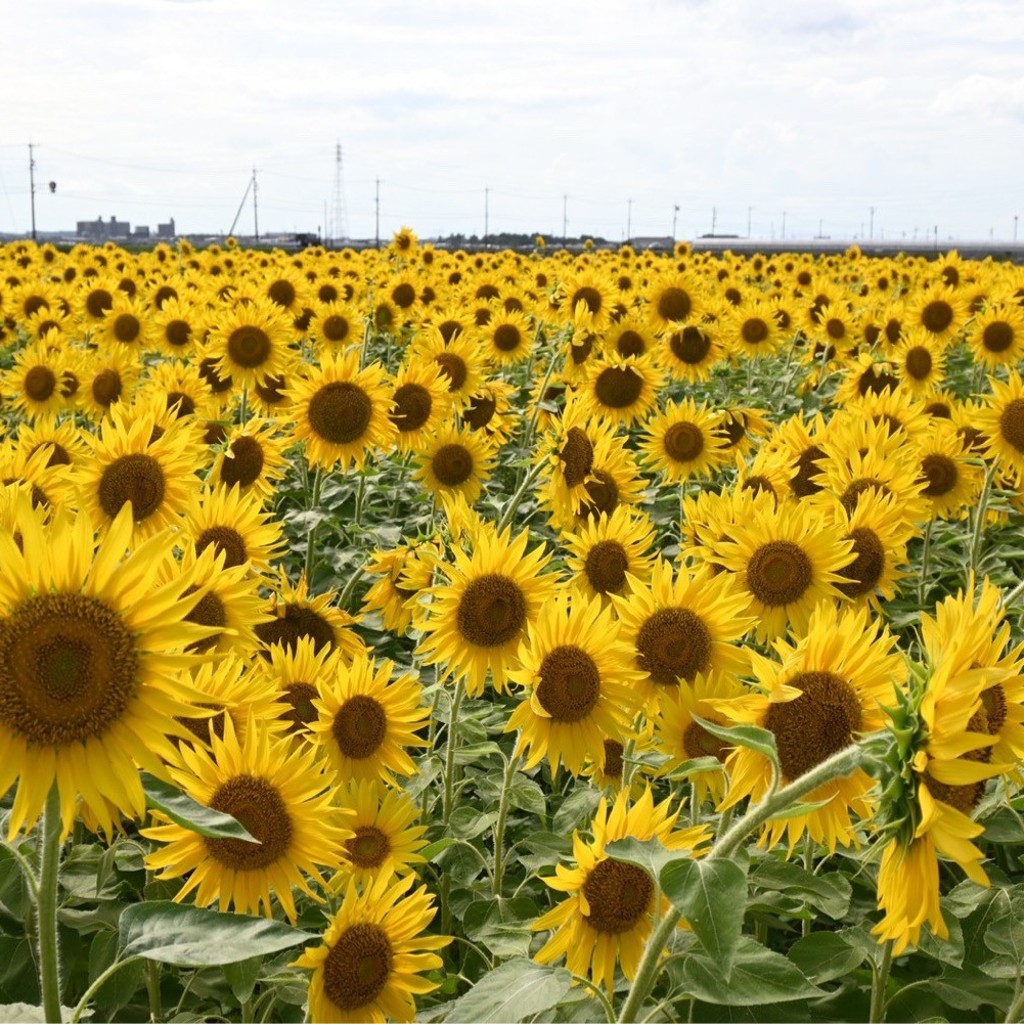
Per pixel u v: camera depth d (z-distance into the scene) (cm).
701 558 642
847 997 453
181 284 2020
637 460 1071
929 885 270
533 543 849
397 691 518
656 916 307
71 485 645
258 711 430
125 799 265
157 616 270
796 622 554
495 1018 308
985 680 257
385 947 378
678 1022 388
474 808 586
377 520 1073
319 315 1603
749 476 721
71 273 2561
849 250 3938
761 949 320
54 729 262
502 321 1495
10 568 264
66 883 447
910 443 884
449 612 542
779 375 1886
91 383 1286
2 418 1329
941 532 945
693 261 3262
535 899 543
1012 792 468
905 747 261
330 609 631
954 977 447
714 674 498
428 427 938
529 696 479
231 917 272
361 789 458
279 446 830
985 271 2486
